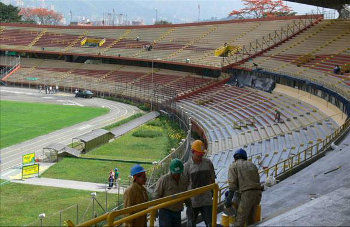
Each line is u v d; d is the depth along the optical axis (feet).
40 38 433.89
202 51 331.36
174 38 375.04
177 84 315.78
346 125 118.21
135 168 30.91
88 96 338.95
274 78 238.89
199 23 377.91
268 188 58.85
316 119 159.43
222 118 212.43
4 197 117.80
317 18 293.43
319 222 30.45
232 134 177.37
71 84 370.32
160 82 331.57
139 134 213.87
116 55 374.43
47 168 151.33
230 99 247.50
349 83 171.42
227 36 335.47
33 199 116.16
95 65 398.42
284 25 307.58
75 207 89.86
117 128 222.28
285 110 188.03
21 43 426.92
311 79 195.31
